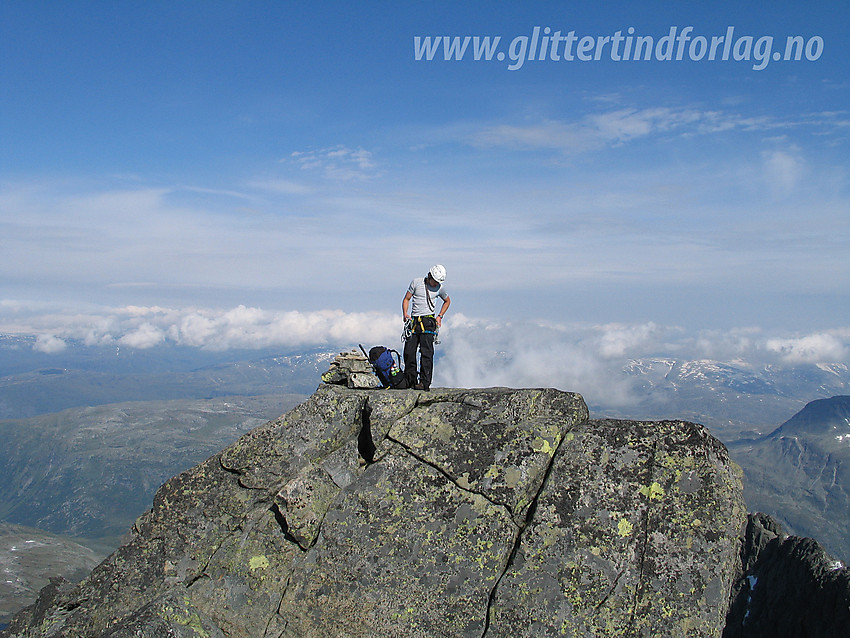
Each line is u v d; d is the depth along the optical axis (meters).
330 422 12.09
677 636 9.26
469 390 12.46
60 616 11.01
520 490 10.46
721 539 9.70
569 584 9.66
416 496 10.70
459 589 9.96
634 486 10.16
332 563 10.43
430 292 15.09
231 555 10.88
